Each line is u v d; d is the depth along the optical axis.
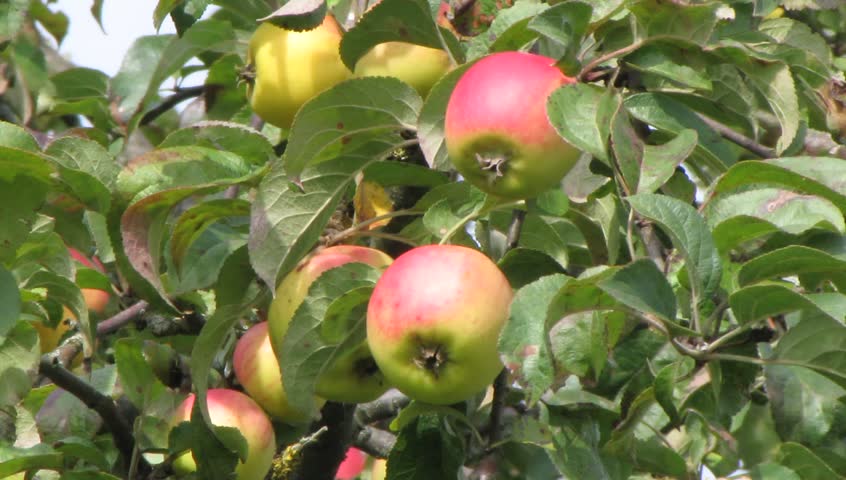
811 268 1.80
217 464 1.90
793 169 1.82
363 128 1.84
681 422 1.95
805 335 1.81
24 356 1.89
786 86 1.84
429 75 1.93
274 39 1.95
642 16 1.82
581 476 1.88
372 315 1.79
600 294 1.76
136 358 1.93
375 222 1.93
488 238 1.94
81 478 1.88
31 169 1.85
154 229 1.85
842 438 1.91
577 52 1.79
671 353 1.90
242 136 1.90
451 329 1.77
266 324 1.94
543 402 1.91
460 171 1.80
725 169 1.86
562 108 1.77
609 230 1.90
